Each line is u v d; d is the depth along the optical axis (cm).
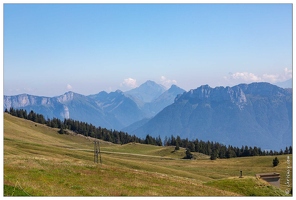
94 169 5294
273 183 6053
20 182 3691
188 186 4822
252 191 5128
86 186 4025
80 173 4803
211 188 4925
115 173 5172
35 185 3616
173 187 4578
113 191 3872
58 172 4681
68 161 6072
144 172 5625
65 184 4016
